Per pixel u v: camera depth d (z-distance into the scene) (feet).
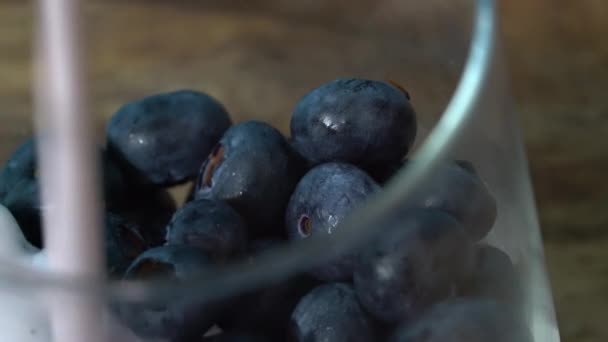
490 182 0.56
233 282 0.46
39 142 0.47
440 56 0.61
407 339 0.50
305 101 0.59
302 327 0.51
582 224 0.94
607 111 1.08
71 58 0.44
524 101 1.10
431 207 0.51
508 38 1.18
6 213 0.59
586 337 0.85
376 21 0.83
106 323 0.47
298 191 0.56
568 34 1.19
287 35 1.02
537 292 0.58
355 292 0.52
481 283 0.52
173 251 0.52
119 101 0.95
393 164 0.58
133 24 1.08
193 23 1.09
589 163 1.01
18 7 1.15
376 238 0.50
